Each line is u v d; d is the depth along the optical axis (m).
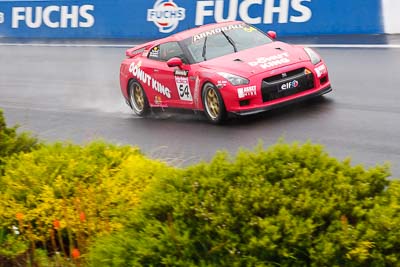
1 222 9.62
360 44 23.95
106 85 25.27
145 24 31.41
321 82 17.19
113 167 10.34
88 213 9.25
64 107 22.55
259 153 7.88
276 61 16.83
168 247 7.15
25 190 9.91
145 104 19.88
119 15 32.41
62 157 10.53
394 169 12.44
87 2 33.72
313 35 25.86
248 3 27.28
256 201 7.06
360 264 6.61
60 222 9.30
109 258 7.54
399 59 21.45
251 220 6.92
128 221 8.01
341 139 14.62
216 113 17.11
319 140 14.73
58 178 9.84
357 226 6.73
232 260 6.87
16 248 9.21
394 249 6.59
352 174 7.52
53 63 30.30
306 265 6.70
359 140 14.40
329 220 6.93
